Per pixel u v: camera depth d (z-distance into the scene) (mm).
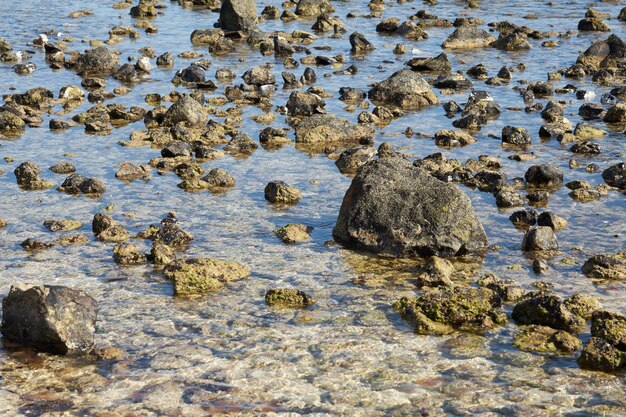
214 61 67062
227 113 50000
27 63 63125
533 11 91188
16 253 29641
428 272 27562
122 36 78688
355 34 72375
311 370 21875
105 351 22656
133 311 25203
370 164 31797
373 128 46781
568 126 47125
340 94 55500
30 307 22797
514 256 29656
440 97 55312
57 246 30281
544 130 45562
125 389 20922
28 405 20156
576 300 25234
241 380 21375
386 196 30453
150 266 28594
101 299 25953
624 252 29266
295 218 33406
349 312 25234
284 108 50938
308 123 45594
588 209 34438
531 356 22609
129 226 32469
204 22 86500
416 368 21984
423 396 20641
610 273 27703
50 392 20734
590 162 41000
